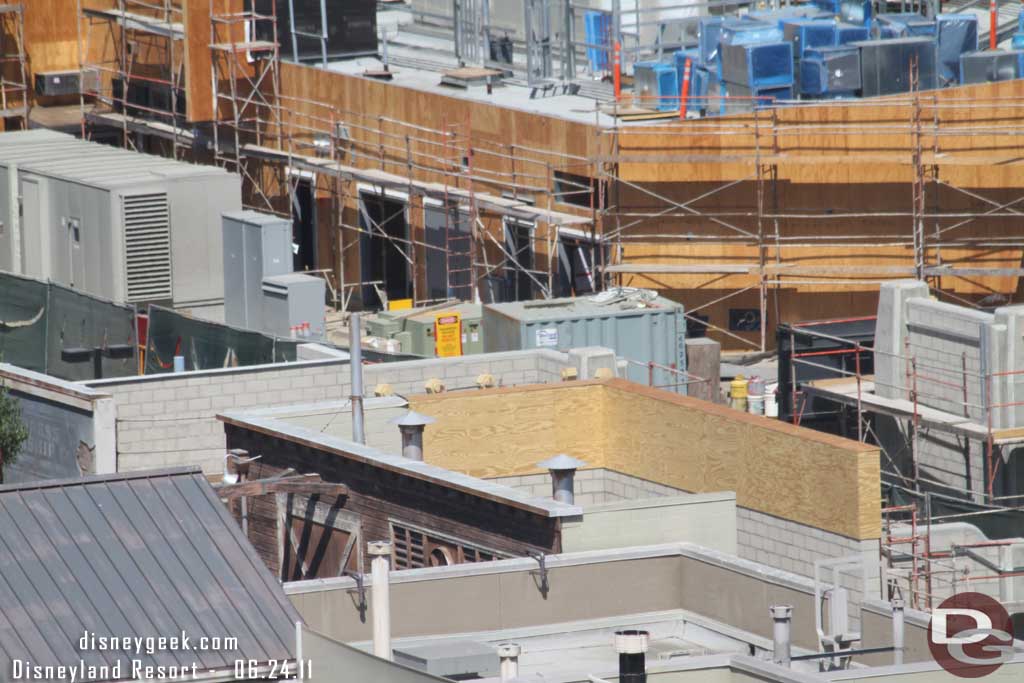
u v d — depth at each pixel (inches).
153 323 5310.0
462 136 6594.5
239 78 7204.7
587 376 4544.8
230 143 7268.7
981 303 6112.2
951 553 3804.1
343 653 2706.7
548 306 5477.4
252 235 6018.7
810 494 3604.8
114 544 2891.2
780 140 6033.5
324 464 3885.3
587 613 3356.3
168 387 4758.9
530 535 3494.1
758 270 6072.8
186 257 6274.6
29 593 2787.9
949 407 4557.1
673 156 6063.0
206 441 4800.7
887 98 5984.3
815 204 6092.5
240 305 6102.4
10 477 4894.2
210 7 7116.1
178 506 2977.4
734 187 6107.3
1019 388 4402.1
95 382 4736.7
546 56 6929.1
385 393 4377.5
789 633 2938.0
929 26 6476.4
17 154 6870.1
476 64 7337.6
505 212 6220.5
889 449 4773.6
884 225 6082.7
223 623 2787.9
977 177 6008.9
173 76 7308.1
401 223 7007.9
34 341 5580.7
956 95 5984.3
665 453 3986.2
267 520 4018.2
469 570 3297.2
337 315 6943.9
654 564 3388.3
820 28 6264.8
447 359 4658.0
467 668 3085.6
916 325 4643.2
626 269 6136.8
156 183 6225.4
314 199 7185.0
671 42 6815.9
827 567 3543.3
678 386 5423.2
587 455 4170.8
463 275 6614.2
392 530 3762.3
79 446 4707.2
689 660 2780.5
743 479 3774.6
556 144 6269.7
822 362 4987.7
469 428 4133.9
